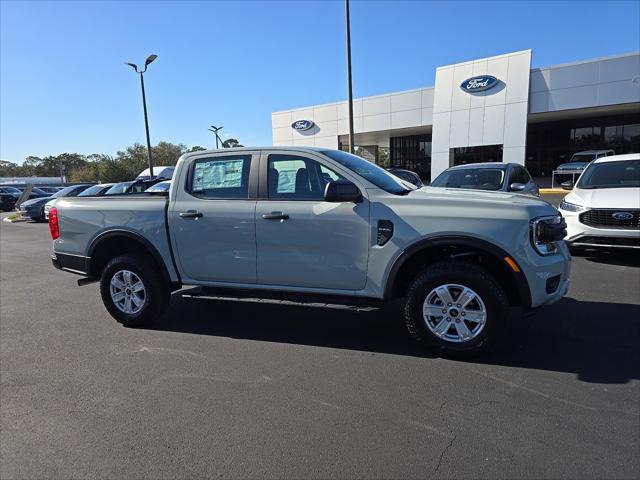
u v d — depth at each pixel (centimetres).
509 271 387
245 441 284
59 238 534
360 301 422
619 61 2252
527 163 3216
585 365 377
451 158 2738
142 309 499
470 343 385
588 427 287
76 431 303
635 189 730
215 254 462
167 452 276
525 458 258
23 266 951
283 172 446
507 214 374
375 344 438
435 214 388
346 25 1750
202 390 354
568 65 2366
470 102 2617
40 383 376
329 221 416
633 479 238
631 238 684
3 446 289
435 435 284
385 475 248
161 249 484
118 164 7456
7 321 552
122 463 268
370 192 412
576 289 595
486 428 290
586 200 735
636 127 2789
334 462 261
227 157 465
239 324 509
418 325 399
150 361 414
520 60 2441
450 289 388
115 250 541
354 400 331
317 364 396
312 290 436
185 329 498
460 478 244
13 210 3462
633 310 508
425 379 361
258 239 443
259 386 358
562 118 2889
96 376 386
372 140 3841
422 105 2934
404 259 396
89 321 543
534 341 428
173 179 486
